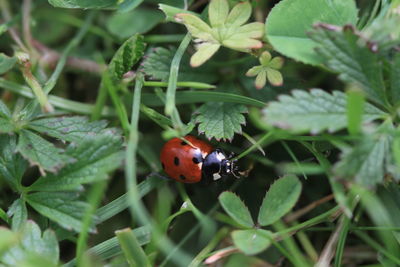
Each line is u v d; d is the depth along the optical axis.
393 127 0.12
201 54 0.12
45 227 0.12
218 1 0.12
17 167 0.12
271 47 0.12
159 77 0.13
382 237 0.12
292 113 0.11
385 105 0.12
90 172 0.12
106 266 0.12
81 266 0.12
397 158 0.11
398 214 0.12
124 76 0.13
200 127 0.12
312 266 0.12
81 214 0.12
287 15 0.12
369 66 0.12
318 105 0.11
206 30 0.12
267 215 0.12
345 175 0.11
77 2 0.13
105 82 0.12
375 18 0.12
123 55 0.13
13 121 0.12
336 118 0.11
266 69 0.12
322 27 0.12
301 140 0.12
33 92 0.13
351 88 0.12
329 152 0.12
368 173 0.11
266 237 0.12
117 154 0.12
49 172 0.12
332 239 0.12
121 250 0.12
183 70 0.13
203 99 0.13
